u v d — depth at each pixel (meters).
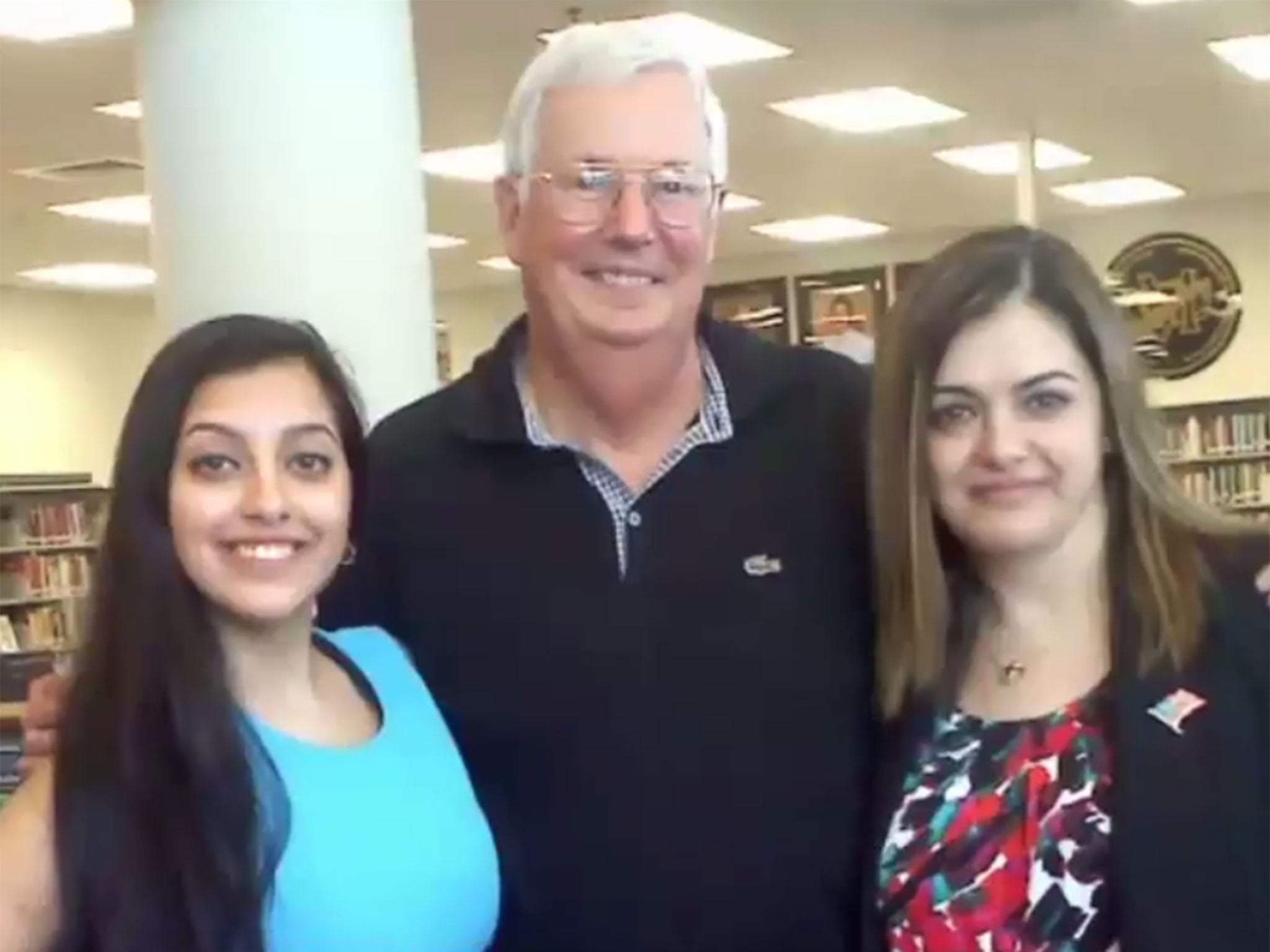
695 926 2.01
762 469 2.10
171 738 1.66
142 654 1.68
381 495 2.15
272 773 1.71
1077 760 1.79
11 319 13.38
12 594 11.22
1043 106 8.62
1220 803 1.72
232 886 1.63
